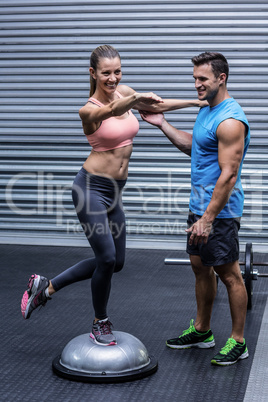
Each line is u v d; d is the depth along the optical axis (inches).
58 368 136.3
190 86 257.4
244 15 250.1
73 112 264.4
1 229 274.4
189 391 128.6
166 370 139.4
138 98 119.1
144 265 238.8
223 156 132.0
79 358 134.6
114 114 123.6
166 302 191.9
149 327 168.6
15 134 268.5
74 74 262.7
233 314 144.3
